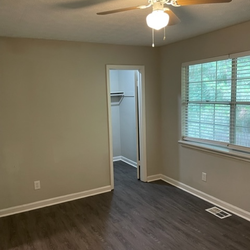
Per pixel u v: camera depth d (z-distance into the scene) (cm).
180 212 330
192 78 370
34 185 351
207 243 263
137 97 432
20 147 337
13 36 315
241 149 306
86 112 377
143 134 432
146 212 334
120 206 353
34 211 346
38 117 344
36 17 242
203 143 362
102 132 394
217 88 331
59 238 281
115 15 241
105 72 385
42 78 341
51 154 358
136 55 407
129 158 552
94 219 320
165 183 435
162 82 427
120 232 288
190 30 315
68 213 338
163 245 262
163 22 172
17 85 326
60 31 297
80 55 363
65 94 358
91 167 390
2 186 332
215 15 254
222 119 330
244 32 286
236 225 294
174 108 406
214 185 347
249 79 290
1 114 321
